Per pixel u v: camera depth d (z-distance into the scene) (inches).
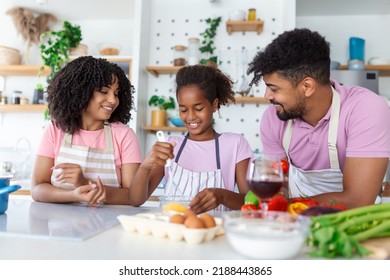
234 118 110.4
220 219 30.2
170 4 116.2
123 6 115.0
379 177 40.0
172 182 52.3
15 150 119.3
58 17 123.2
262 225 22.6
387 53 111.3
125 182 53.0
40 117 121.9
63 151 51.5
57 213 36.9
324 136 46.8
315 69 39.8
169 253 23.1
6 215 35.0
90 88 51.4
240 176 52.8
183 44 114.6
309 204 32.9
